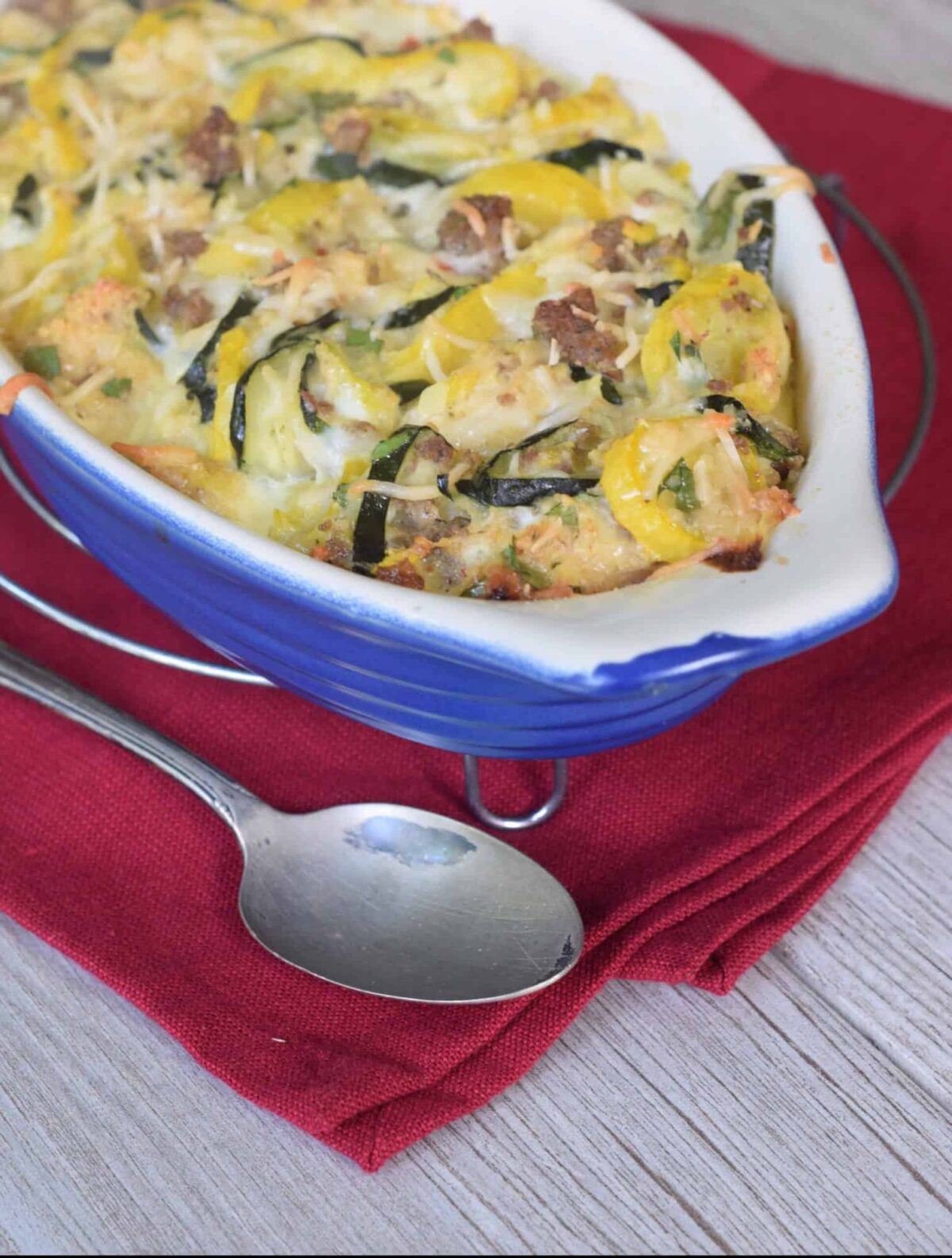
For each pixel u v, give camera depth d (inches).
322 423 16.4
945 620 17.8
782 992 15.8
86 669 17.7
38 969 15.7
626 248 17.9
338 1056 14.9
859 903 16.3
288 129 19.6
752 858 16.1
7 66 20.3
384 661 15.1
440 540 15.7
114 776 16.8
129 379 17.2
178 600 16.4
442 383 16.6
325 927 15.6
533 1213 14.5
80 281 18.1
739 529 15.2
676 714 16.0
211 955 15.6
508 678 14.7
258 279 17.7
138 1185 14.5
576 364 16.8
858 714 17.0
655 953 15.6
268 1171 14.6
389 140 19.3
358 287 17.5
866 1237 14.5
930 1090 15.2
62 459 15.8
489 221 18.0
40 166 19.1
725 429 15.6
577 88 20.4
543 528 15.6
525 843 16.4
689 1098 15.1
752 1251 14.4
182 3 21.0
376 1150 14.5
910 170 22.7
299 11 21.0
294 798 16.8
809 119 23.4
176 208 18.5
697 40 24.3
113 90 20.1
